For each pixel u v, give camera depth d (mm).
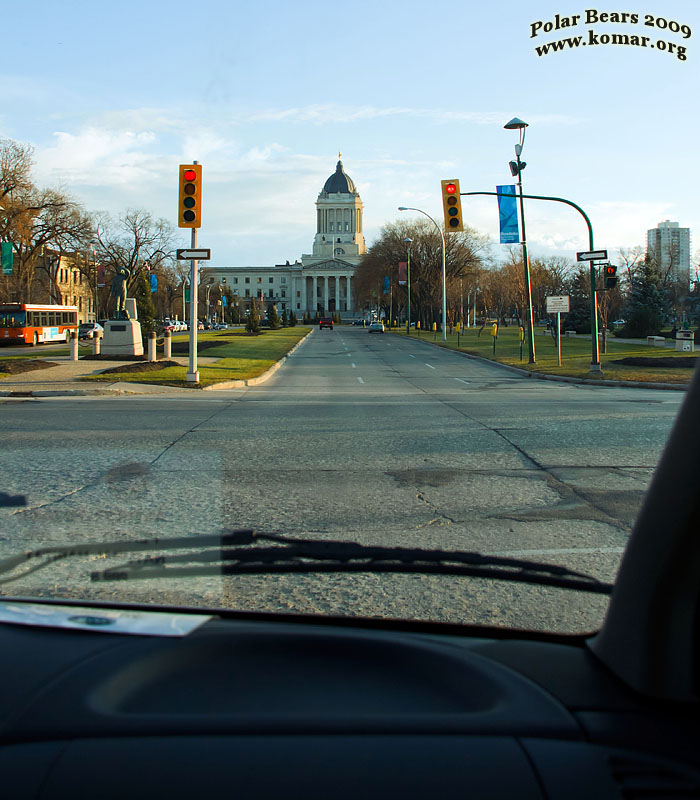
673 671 1642
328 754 1402
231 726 1485
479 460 9594
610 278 26312
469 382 25484
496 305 103188
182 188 20391
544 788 1339
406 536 5867
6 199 56250
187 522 6273
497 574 4461
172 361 29703
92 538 5676
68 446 10758
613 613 1836
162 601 4176
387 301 104625
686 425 1619
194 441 11297
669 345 45719
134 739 1444
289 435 11977
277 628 2059
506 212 30234
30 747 1427
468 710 1576
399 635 2020
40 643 1920
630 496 7461
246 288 192625
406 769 1371
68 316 62094
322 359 39125
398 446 10797
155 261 86438
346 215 181500
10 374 24484
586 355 36438
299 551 5184
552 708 1611
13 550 5293
